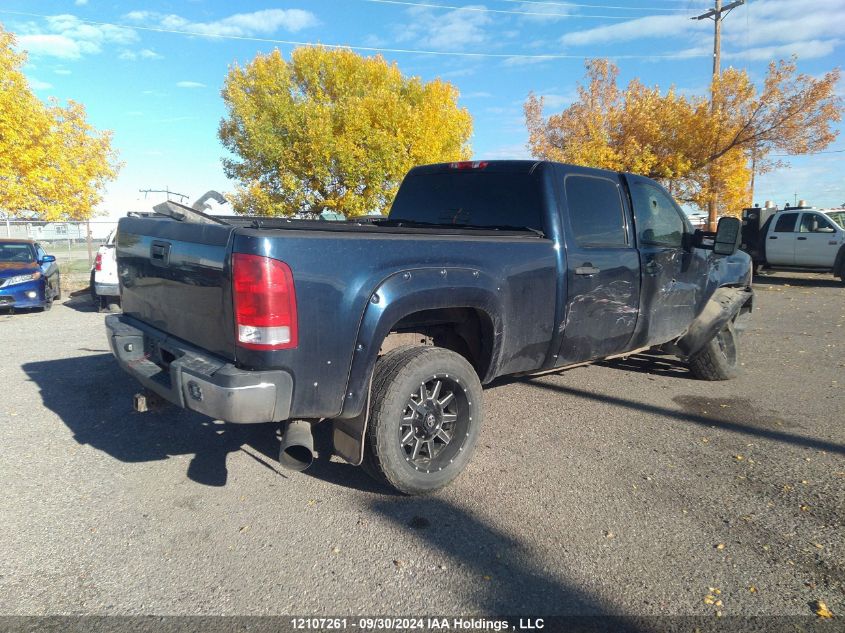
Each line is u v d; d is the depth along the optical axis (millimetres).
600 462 4043
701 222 26078
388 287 3088
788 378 6289
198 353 3137
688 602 2584
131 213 4367
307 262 2838
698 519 3287
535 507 3410
